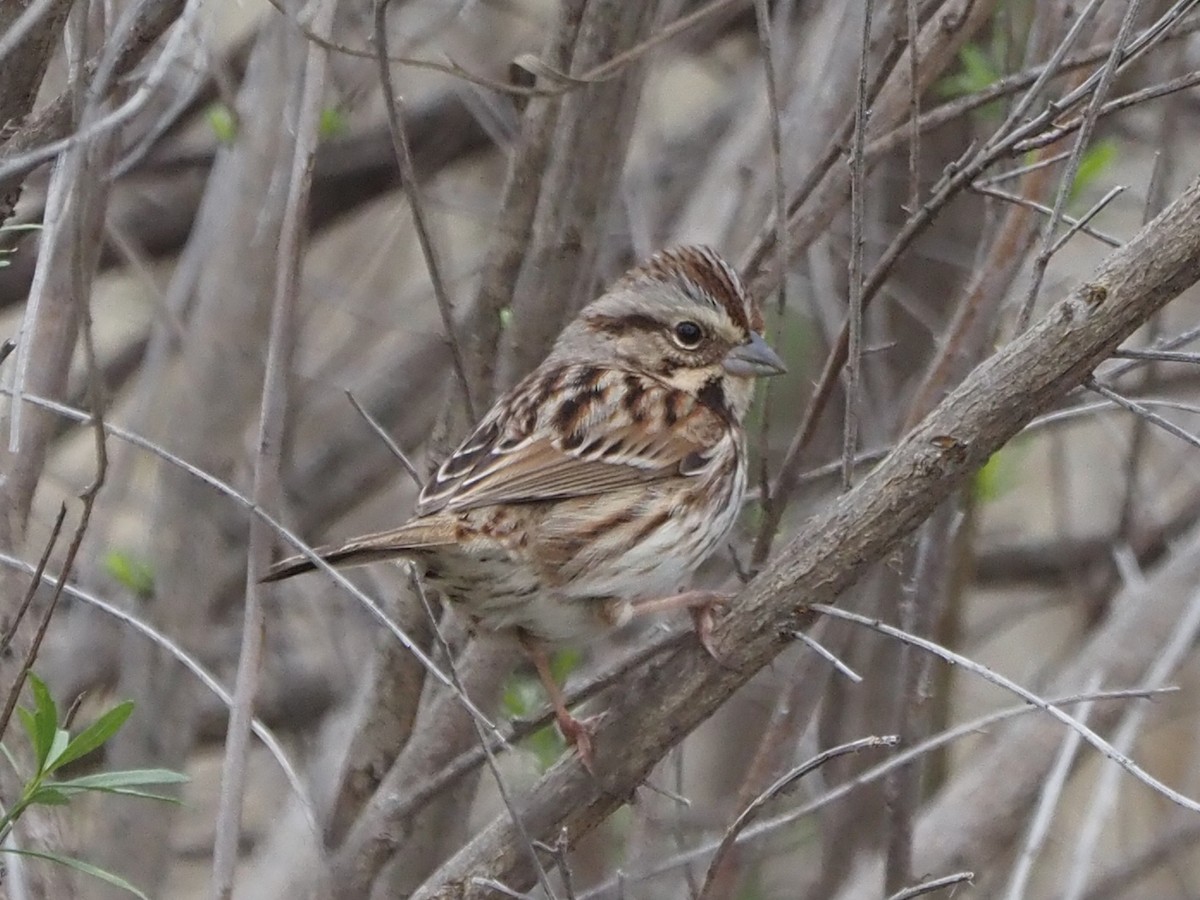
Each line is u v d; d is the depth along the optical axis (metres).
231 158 12.20
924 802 12.58
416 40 12.20
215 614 12.79
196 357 12.05
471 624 9.58
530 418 9.75
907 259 13.69
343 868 9.82
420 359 15.05
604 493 9.62
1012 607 16.38
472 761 8.70
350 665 13.32
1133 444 13.14
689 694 8.27
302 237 8.45
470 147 16.14
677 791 10.39
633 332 10.33
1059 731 12.01
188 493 11.91
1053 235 7.93
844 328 8.62
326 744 12.99
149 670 11.68
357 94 11.70
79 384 14.03
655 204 14.62
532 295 10.41
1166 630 12.16
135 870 11.25
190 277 12.32
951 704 12.97
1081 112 9.72
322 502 14.70
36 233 11.10
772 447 13.58
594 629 9.66
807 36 12.68
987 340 10.11
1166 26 7.96
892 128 10.09
